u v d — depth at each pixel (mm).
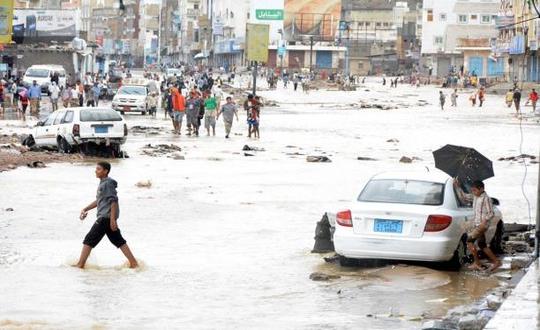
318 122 106000
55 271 27094
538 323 18562
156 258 29625
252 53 133125
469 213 28375
